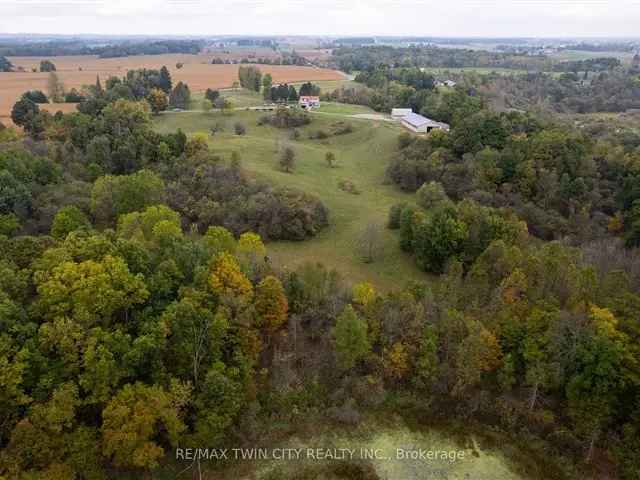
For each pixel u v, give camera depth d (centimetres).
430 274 7269
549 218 8125
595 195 8419
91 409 3975
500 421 4512
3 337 3709
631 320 4438
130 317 4422
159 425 4019
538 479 4056
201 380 4231
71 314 4106
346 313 4541
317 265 5862
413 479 4038
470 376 4425
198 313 4316
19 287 4259
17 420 3628
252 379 4556
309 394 4662
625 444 4066
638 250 7012
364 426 4481
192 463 4044
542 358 4400
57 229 6081
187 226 8344
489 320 4822
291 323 4953
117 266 4341
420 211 8062
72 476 3484
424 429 4475
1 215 6725
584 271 5109
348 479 4016
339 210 9269
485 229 6962
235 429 4266
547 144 9231
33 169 8075
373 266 7494
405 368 4672
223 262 4859
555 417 4456
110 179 7738
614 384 4084
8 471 3328
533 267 5262
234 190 8919
